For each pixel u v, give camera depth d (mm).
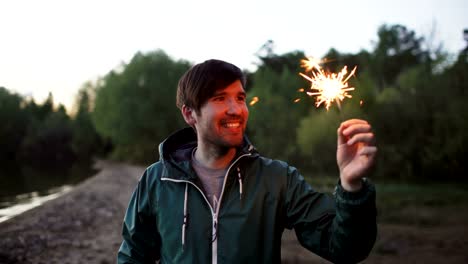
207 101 1795
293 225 1833
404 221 10344
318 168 26688
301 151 27953
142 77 51406
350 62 30875
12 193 25406
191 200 1835
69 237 9133
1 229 10141
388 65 33031
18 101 92188
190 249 1785
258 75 33625
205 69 1801
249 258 1738
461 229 9203
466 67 20812
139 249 2033
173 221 1845
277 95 31500
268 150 29750
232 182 1808
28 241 8641
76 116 92688
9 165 65875
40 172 48156
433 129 21844
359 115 18609
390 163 22500
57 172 48000
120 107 50406
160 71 50906
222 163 1911
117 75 57281
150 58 51938
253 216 1768
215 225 1772
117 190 21453
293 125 29375
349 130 1431
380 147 22734
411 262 6520
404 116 22453
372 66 32125
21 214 12852
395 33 34656
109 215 12516
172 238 1838
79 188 23031
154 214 1953
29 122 90438
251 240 1751
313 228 1733
